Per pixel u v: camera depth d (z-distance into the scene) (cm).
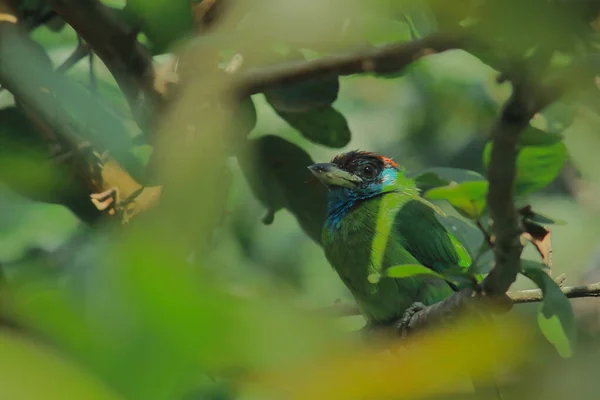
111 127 326
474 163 1326
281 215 1220
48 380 128
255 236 1145
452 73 1284
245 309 137
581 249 1334
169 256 136
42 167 253
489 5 238
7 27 509
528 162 467
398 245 949
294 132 1146
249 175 748
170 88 520
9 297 145
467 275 455
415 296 904
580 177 1307
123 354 132
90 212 594
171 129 423
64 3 510
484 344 161
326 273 1249
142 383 132
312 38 395
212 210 376
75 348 132
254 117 698
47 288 155
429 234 970
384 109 1386
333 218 993
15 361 128
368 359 162
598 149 300
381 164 1005
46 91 317
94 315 133
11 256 761
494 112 1301
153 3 514
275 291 156
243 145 700
